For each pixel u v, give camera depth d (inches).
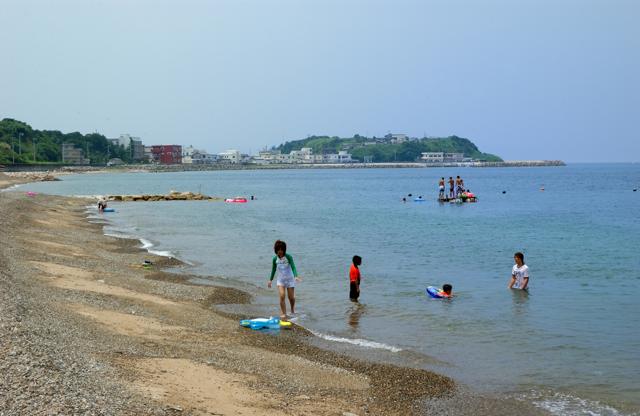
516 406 485.4
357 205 3218.5
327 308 838.5
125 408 382.0
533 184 6092.5
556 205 3164.4
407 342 672.4
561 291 954.1
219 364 543.5
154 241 1619.1
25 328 502.3
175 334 651.5
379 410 466.6
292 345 655.1
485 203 3334.2
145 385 442.6
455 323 754.2
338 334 705.6
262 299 896.9
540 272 1136.2
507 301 880.3
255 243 1590.8
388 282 1032.2
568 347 649.6
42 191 4490.7
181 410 399.9
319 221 2279.8
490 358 612.7
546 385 534.0
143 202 3457.2
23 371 405.4
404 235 1782.7
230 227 2048.5
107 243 1523.1
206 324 722.8
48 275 884.0
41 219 1873.8
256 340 667.4
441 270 1157.1
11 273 800.3
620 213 2620.6
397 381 539.8
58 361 444.8
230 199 3622.0
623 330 717.3
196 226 2079.2
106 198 3499.0
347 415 446.3
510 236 1755.7
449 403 489.1
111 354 516.1
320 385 515.8
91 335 569.3
